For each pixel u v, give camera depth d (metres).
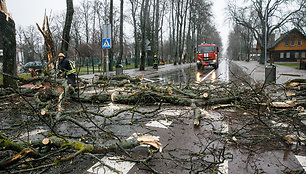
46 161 3.18
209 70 25.52
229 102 6.25
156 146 3.38
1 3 8.41
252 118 5.22
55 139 3.32
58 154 3.37
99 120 5.28
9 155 3.30
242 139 3.98
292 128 4.45
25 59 30.94
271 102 5.70
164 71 22.84
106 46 11.26
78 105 6.78
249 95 6.30
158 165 3.09
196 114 5.18
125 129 4.61
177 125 4.82
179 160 3.22
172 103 6.61
